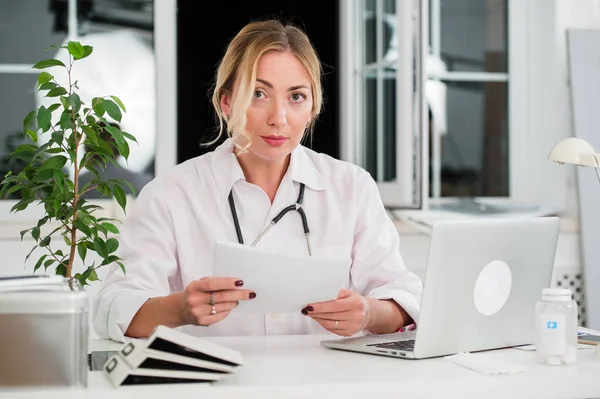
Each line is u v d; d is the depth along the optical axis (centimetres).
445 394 153
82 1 365
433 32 399
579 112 380
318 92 210
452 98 402
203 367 148
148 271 210
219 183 220
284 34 206
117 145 219
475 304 182
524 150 402
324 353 181
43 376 141
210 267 217
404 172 350
